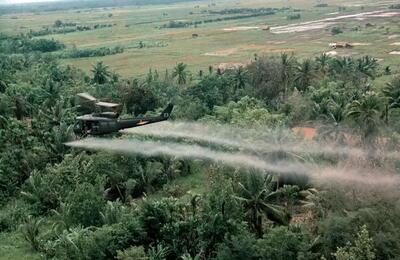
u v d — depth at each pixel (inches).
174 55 6678.2
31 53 6530.5
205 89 3698.3
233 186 1946.4
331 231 1593.3
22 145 2539.4
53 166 2454.5
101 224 1926.7
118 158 2417.6
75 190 2038.6
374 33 7490.2
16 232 2124.8
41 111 2817.4
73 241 1712.6
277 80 3641.7
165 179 2493.8
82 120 2182.6
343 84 3553.2
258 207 1895.9
